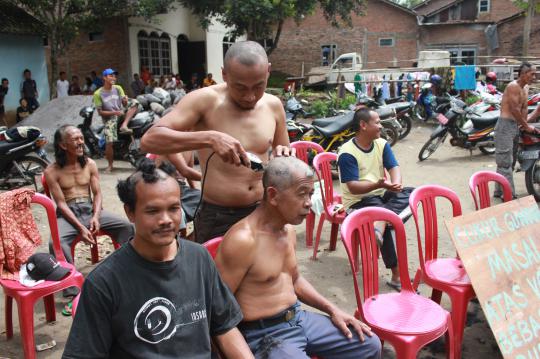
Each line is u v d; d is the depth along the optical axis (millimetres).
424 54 19109
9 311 3385
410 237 5211
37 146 7160
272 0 16609
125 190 1809
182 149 2432
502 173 5953
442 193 3354
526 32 21641
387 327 2541
